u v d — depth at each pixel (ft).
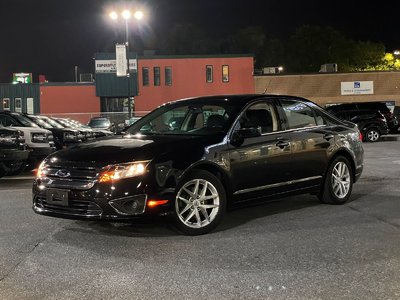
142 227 20.84
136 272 15.55
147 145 19.31
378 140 75.41
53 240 19.11
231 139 20.52
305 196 27.50
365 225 21.06
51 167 19.26
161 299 13.48
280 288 14.14
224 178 20.15
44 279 15.06
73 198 18.43
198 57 144.66
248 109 21.86
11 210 24.70
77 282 14.78
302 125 23.66
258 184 21.26
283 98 23.34
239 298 13.47
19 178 37.55
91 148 19.69
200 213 19.85
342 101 147.43
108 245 18.38
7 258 17.02
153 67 143.95
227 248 17.89
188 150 19.29
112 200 17.85
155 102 144.25
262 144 21.34
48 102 141.90
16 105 141.90
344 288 14.10
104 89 141.18
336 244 18.30
